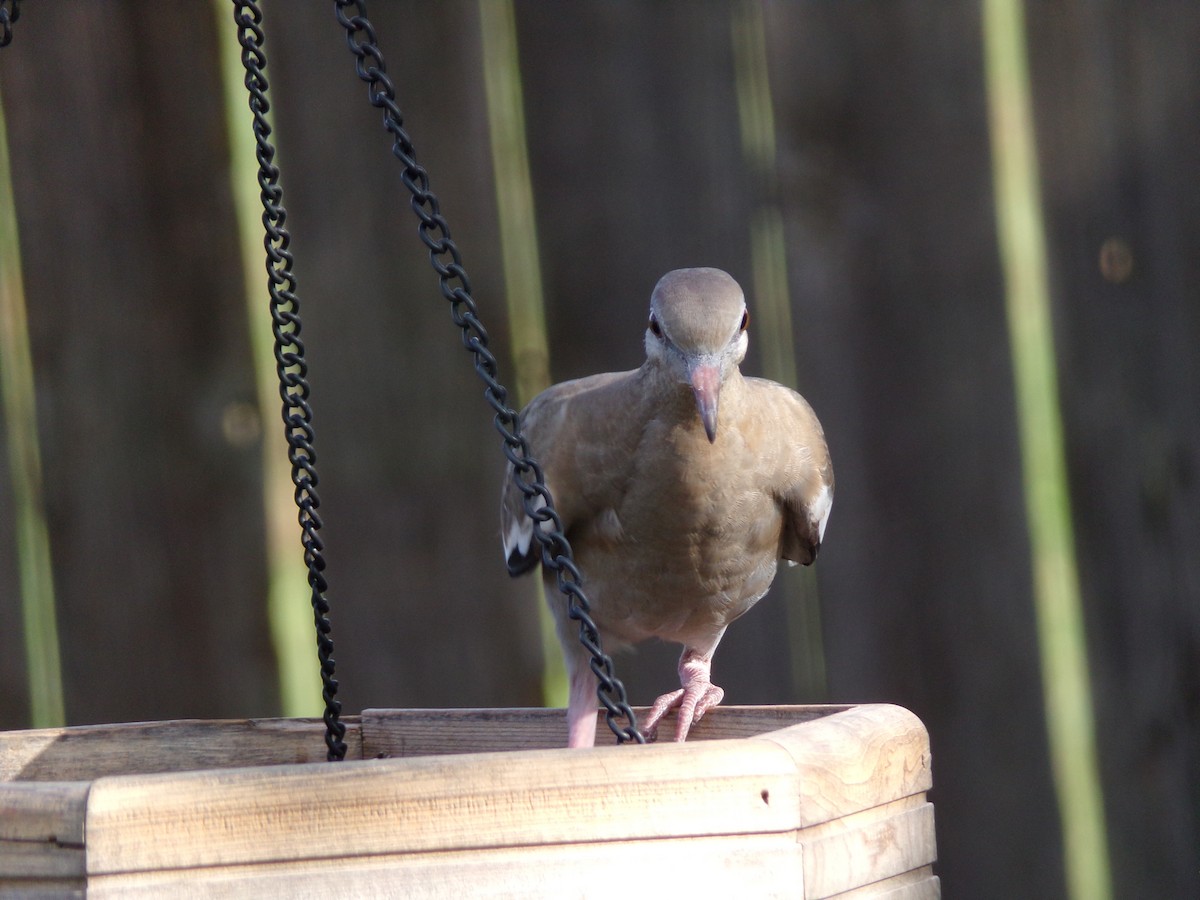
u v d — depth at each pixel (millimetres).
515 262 11164
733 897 6020
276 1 11047
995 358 11109
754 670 11289
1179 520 11125
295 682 12109
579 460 8961
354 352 11102
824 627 11250
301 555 11164
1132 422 11141
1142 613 11172
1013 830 11156
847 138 11148
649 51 11133
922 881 6949
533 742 8797
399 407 11109
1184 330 11094
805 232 11117
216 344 10977
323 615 8094
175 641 10953
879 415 11180
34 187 10867
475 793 5891
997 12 11117
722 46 11125
